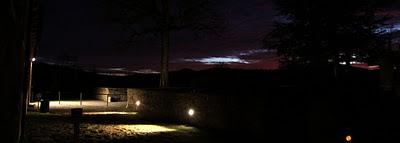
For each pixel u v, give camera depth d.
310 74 33.91
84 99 45.34
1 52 2.97
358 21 32.53
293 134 12.09
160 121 20.81
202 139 13.88
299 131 11.81
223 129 15.81
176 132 15.73
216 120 16.38
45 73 67.94
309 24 32.84
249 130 14.29
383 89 19.58
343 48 32.31
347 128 9.61
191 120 18.61
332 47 32.28
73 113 9.27
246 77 38.72
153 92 24.06
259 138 13.71
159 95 22.95
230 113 15.48
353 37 32.16
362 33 32.34
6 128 3.52
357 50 32.72
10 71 3.62
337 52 32.47
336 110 10.28
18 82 4.62
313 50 32.94
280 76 37.12
